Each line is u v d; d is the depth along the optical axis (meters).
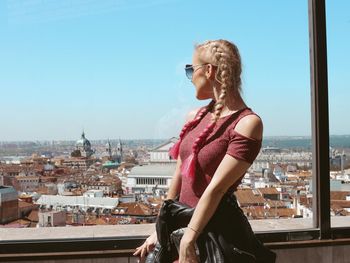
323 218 2.46
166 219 1.50
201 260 1.43
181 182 1.64
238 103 1.49
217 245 1.42
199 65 1.53
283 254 2.37
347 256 2.46
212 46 1.51
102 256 2.19
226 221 1.43
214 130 1.46
